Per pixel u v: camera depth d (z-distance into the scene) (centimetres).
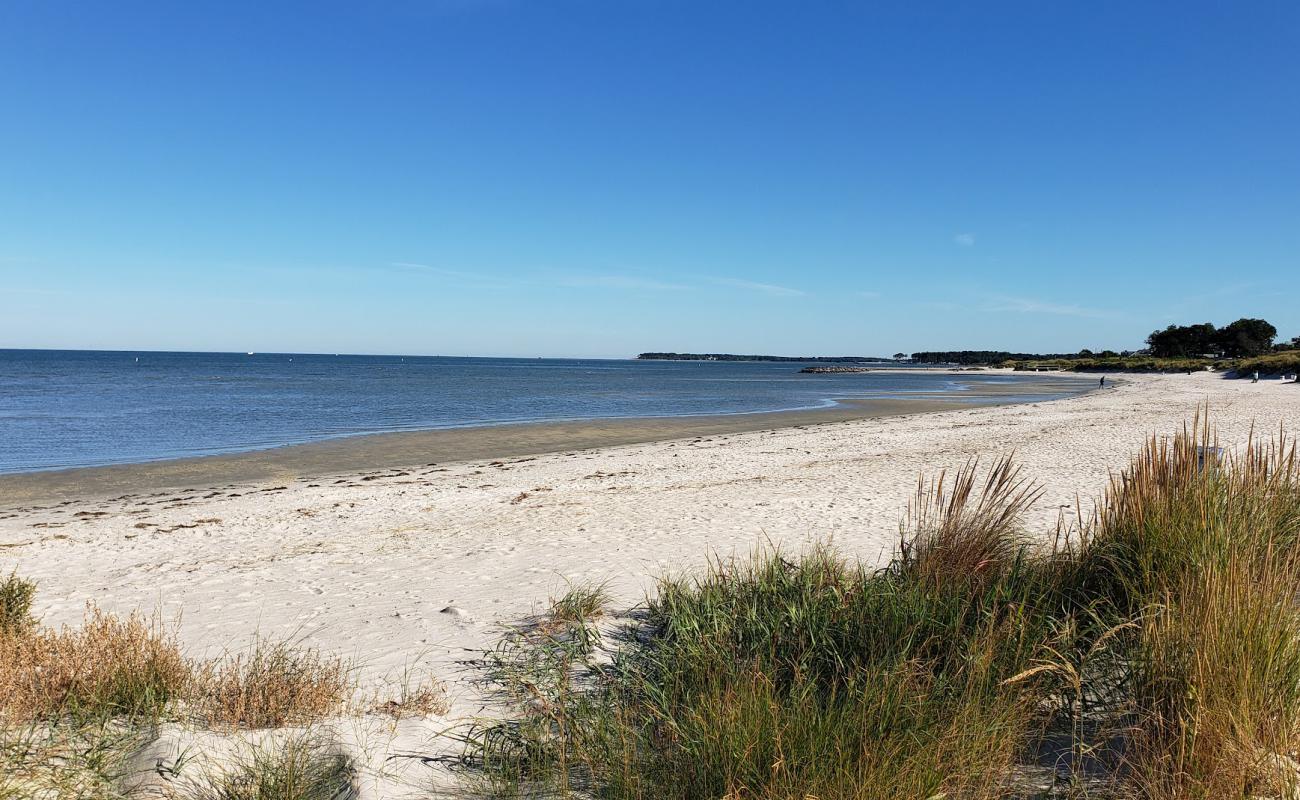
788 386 7556
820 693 383
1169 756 286
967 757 292
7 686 382
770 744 302
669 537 979
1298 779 272
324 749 358
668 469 1780
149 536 1146
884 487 1361
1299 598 393
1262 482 501
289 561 920
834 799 276
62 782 311
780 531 997
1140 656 342
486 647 549
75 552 1038
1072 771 294
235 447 2366
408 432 2794
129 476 1830
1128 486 474
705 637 431
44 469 1931
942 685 335
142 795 312
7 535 1184
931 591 431
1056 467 1538
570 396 5353
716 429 2952
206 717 391
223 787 317
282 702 404
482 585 752
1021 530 668
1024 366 14638
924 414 3559
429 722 405
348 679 477
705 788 297
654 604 613
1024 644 364
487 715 421
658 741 337
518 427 2994
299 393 5328
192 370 10788
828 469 1662
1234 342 12350
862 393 6097
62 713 373
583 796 322
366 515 1278
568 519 1150
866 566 721
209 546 1062
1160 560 420
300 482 1739
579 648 505
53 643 439
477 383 7481
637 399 5072
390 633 595
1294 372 6881
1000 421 2897
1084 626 399
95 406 3975
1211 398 3972
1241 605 330
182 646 572
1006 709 317
